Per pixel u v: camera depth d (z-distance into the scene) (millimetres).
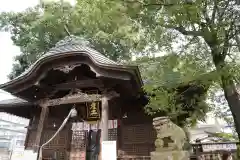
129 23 9188
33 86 11164
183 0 7508
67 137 12789
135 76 9906
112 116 12141
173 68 9055
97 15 9117
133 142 11547
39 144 10383
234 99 8805
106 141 8688
